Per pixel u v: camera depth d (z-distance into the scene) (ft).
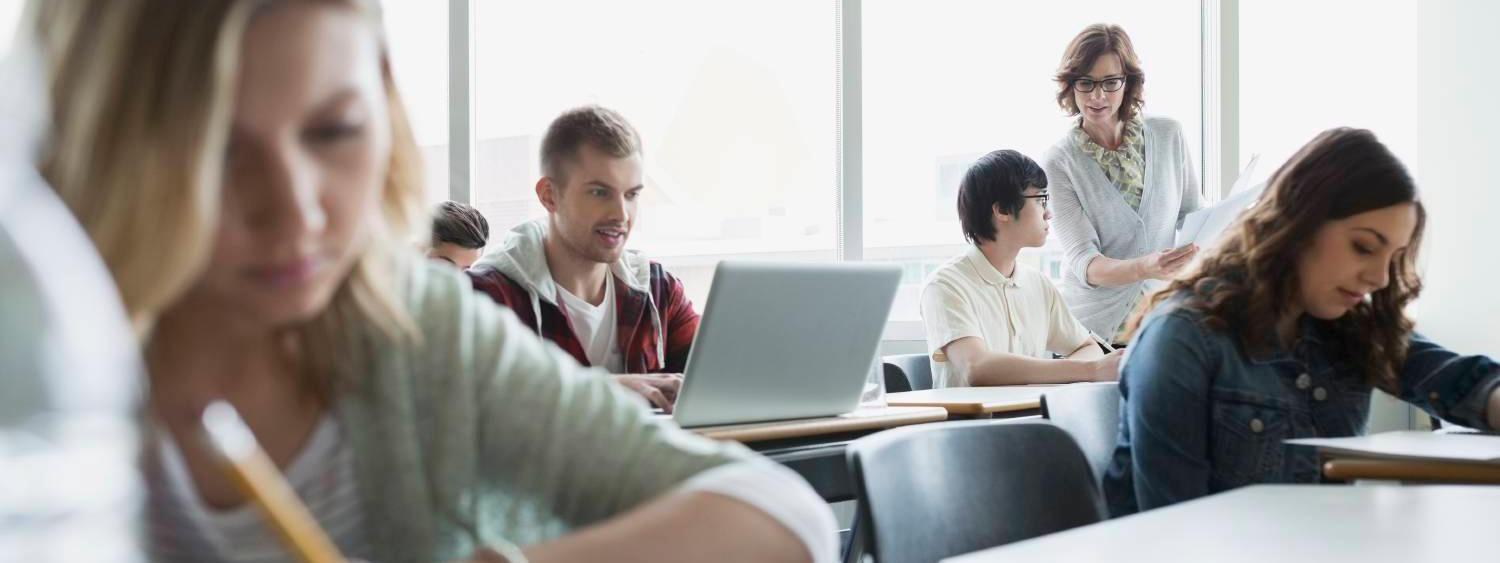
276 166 1.99
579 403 2.84
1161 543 3.49
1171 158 13.24
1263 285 6.51
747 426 7.52
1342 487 4.56
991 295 11.34
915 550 4.42
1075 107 13.11
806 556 2.48
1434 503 4.19
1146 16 15.39
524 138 13.23
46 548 0.90
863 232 14.25
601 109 9.14
